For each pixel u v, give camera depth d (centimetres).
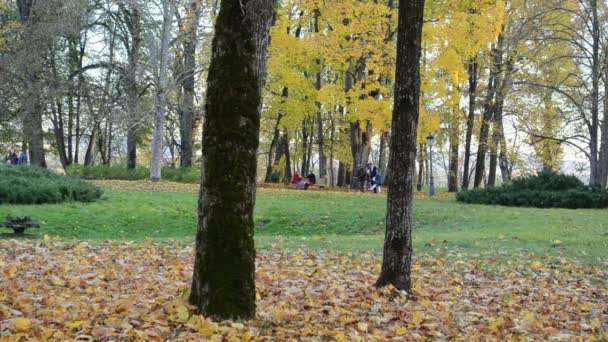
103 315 608
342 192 2797
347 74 3084
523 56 3083
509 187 2534
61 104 4147
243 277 606
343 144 3975
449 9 2559
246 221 607
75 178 2197
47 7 3425
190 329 564
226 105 593
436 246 1339
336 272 989
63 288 746
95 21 3556
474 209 2116
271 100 3378
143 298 693
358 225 1905
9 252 1056
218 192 598
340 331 602
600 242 1389
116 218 1819
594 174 2781
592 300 888
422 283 934
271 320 627
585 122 2873
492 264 1139
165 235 1736
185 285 783
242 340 537
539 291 933
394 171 824
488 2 2380
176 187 2758
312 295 787
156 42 3052
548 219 1817
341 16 2748
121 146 5356
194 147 4722
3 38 3412
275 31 2953
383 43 2709
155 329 555
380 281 843
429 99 2970
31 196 1872
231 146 596
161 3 3038
